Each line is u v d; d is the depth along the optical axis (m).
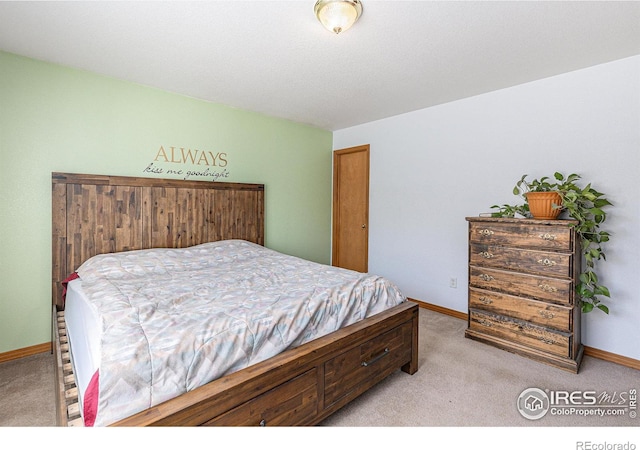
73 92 2.47
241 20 1.82
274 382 1.32
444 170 3.34
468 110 3.14
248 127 3.60
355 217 4.39
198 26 1.88
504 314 2.49
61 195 2.40
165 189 2.93
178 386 1.11
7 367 2.17
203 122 3.22
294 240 4.16
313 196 4.37
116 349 1.08
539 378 2.08
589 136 2.43
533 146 2.72
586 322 2.47
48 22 1.84
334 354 1.58
